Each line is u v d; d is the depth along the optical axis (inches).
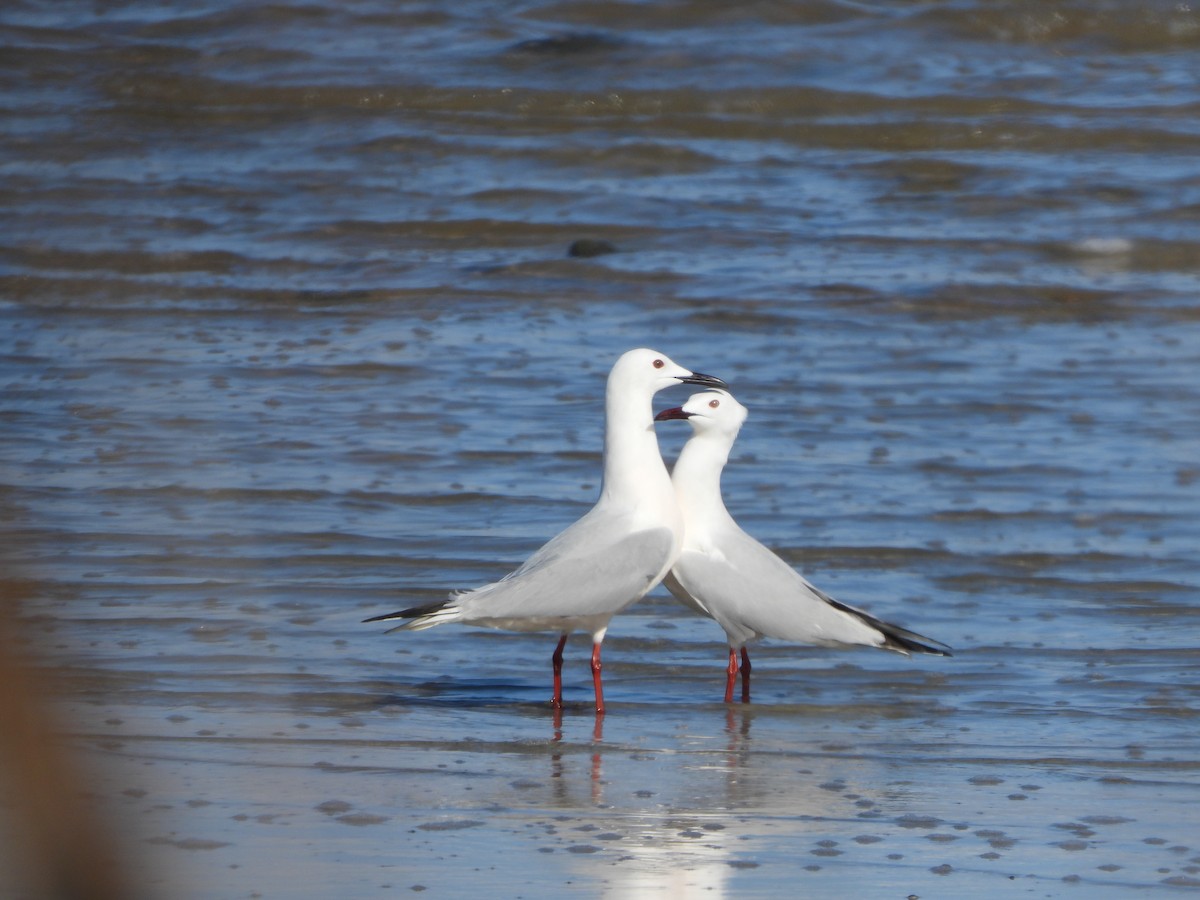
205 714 377.4
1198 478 577.3
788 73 1243.2
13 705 218.7
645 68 1243.2
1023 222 984.9
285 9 1321.4
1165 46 1318.9
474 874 290.2
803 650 438.3
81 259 909.8
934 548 508.4
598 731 377.4
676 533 406.0
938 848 304.8
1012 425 640.4
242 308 826.8
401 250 936.3
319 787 334.0
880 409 659.4
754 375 706.2
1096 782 342.3
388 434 619.2
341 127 1161.4
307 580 477.4
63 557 482.3
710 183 1061.8
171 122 1176.2
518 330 780.0
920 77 1242.6
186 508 533.0
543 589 386.3
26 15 1321.4
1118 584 480.7
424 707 391.5
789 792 335.6
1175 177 1063.6
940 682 410.9
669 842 306.8
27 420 630.5
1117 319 810.8
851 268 885.2
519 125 1175.0
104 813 299.3
